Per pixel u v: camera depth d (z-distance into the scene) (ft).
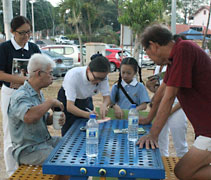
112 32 143.95
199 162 7.61
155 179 6.69
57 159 6.62
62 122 9.19
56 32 209.05
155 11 35.60
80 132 8.79
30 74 8.68
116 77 44.27
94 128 7.30
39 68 8.59
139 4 34.73
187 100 7.59
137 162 6.43
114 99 11.27
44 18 176.65
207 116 7.36
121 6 36.91
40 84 8.78
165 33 7.30
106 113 10.32
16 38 10.84
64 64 39.50
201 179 7.81
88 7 66.28
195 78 7.23
